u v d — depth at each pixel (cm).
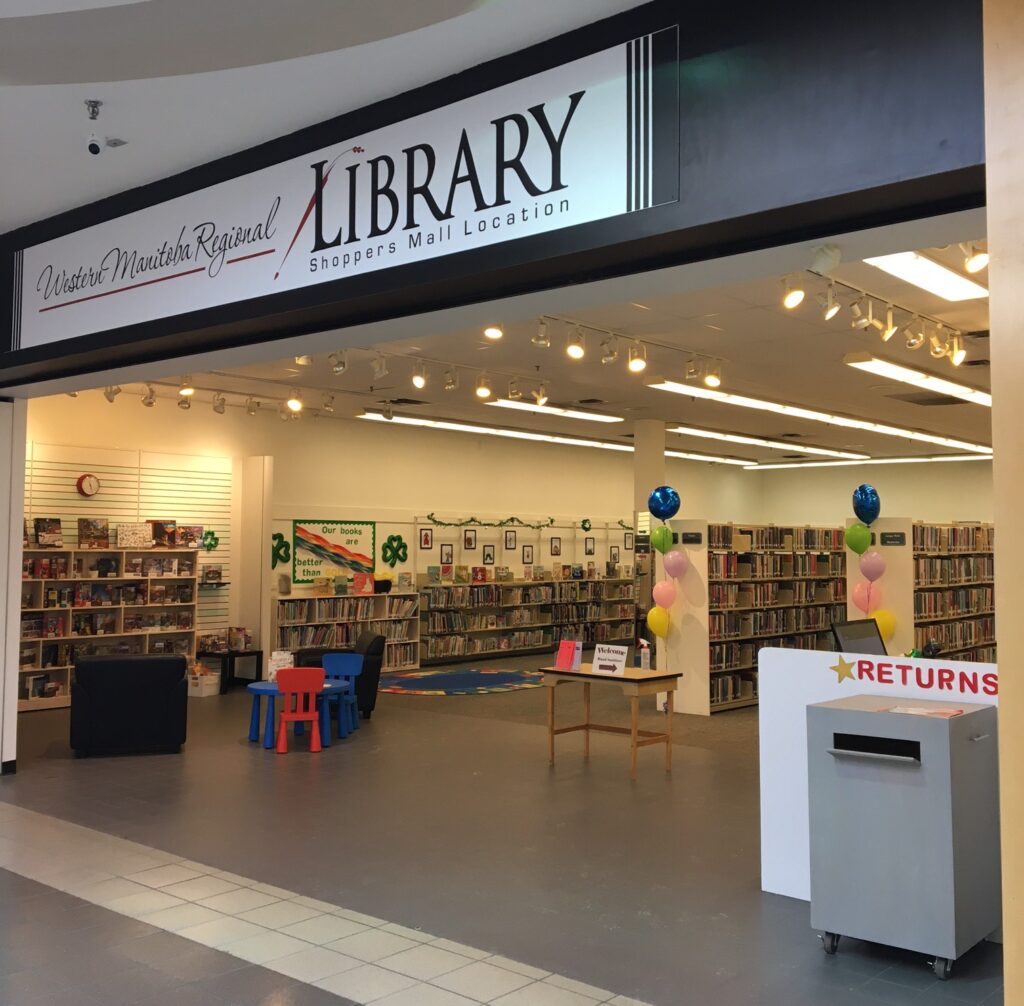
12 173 516
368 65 390
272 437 1428
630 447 1919
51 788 753
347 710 993
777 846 523
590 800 725
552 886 532
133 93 422
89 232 560
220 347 527
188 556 1283
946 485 2112
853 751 433
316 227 442
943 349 938
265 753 892
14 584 803
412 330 475
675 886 533
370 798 725
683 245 344
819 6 303
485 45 372
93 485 1196
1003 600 215
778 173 308
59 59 371
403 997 391
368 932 461
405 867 562
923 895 416
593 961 431
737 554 1270
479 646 1686
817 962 432
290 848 598
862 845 431
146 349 546
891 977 416
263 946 443
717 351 996
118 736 880
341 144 435
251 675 1330
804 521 2330
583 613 1877
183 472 1304
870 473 2223
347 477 1534
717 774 816
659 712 1149
